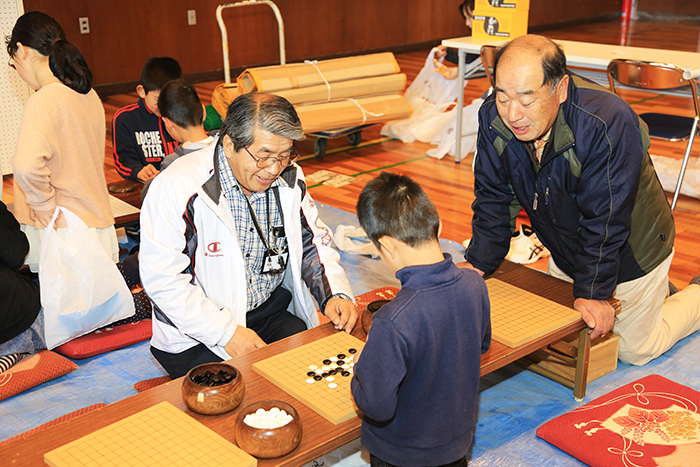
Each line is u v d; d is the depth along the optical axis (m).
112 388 2.44
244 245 2.04
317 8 9.90
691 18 13.90
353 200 4.57
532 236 3.69
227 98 5.01
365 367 1.30
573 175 1.97
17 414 2.26
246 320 2.14
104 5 7.90
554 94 1.75
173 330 2.00
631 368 2.53
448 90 6.16
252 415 1.42
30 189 2.42
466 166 5.34
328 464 2.01
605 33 12.64
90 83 2.67
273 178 1.82
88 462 1.32
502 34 5.14
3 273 2.40
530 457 2.02
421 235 1.33
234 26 9.12
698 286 2.89
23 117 2.46
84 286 2.55
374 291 2.98
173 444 1.38
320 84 5.33
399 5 10.87
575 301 2.10
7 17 4.72
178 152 2.60
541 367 2.47
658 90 3.94
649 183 2.20
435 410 1.38
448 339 1.34
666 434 2.06
